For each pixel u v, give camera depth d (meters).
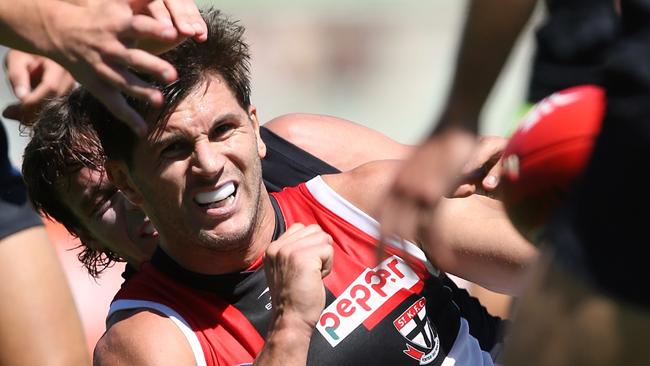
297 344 9.57
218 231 10.28
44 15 8.29
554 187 7.67
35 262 8.88
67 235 16.95
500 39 6.13
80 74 8.41
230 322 10.61
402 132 44.03
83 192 11.75
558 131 7.62
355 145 12.91
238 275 10.74
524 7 6.08
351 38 46.22
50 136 11.60
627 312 6.20
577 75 7.65
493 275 11.11
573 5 7.34
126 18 8.16
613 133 6.41
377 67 45.97
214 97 10.15
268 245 10.74
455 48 6.34
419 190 6.13
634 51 6.36
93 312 17.33
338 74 45.62
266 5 45.91
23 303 8.73
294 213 11.39
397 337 10.74
